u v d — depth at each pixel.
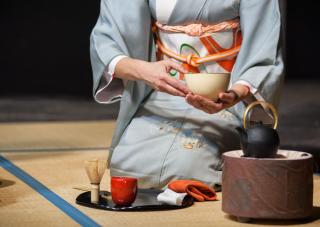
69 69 12.11
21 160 4.82
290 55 12.84
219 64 3.94
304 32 12.99
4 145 5.59
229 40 3.93
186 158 3.75
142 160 3.81
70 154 5.11
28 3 13.48
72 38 13.05
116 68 3.86
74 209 3.35
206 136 3.84
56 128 6.76
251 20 3.83
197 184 3.52
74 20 13.34
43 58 12.53
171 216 3.23
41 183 3.99
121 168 3.87
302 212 3.09
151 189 3.71
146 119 3.97
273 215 3.06
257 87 3.69
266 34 3.83
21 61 12.35
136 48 4.02
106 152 5.21
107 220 3.15
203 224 3.10
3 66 12.08
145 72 3.70
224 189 3.17
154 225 3.07
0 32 13.03
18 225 3.08
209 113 3.54
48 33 13.12
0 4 13.42
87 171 3.41
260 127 3.18
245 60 3.83
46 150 5.30
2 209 3.37
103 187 3.88
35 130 6.61
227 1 3.85
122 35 4.00
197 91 3.48
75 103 9.28
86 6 13.49
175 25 3.96
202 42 3.92
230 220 3.17
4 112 8.25
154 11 3.97
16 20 13.27
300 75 12.47
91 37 4.09
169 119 3.92
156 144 3.84
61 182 4.02
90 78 11.61
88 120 7.53
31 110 8.45
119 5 4.03
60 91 10.52
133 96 4.02
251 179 3.07
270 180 3.05
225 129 3.87
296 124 7.24
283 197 3.06
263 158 3.11
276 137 3.15
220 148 3.84
